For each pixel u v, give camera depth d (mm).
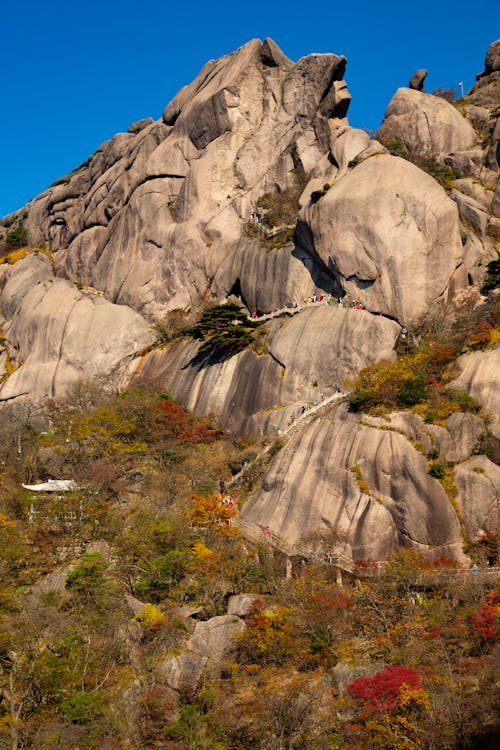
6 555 64438
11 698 53844
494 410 69312
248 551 66562
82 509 70062
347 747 50531
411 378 73438
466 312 79500
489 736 48938
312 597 59562
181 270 97812
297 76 103438
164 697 54562
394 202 83875
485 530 64625
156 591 61781
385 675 52125
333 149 94000
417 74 105438
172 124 111438
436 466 66875
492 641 55000
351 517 66938
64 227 119562
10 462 78688
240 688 55406
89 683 55875
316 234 86312
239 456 76688
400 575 61219
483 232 87375
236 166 101812
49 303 101062
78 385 91188
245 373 83750
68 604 60906
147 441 81062
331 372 79812
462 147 98000
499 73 108375
